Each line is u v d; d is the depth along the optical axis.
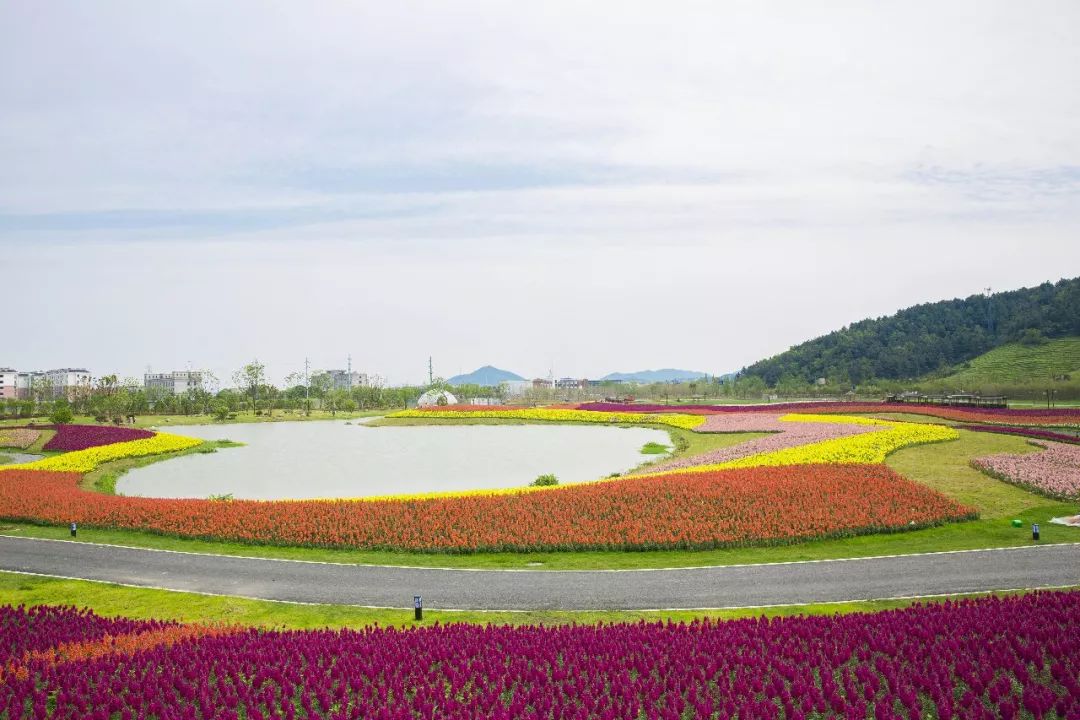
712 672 15.13
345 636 17.66
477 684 15.03
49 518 32.31
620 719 13.63
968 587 21.00
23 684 14.92
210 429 96.19
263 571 24.97
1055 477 34.53
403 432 89.50
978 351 161.12
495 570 24.47
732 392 153.62
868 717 13.30
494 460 59.31
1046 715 12.88
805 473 35.12
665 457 57.50
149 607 21.50
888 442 46.81
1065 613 17.02
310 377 167.38
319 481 49.72
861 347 179.12
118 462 56.72
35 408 115.81
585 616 19.81
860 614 17.83
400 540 27.61
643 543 26.52
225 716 13.73
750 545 26.55
